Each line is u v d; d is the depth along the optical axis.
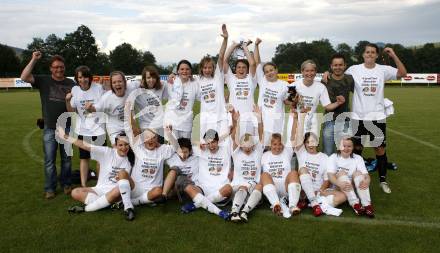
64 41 63.94
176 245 4.04
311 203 4.99
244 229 4.44
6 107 18.78
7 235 4.30
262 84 6.93
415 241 4.12
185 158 5.56
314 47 71.06
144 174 5.41
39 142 9.69
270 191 4.98
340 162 5.42
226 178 5.55
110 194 4.97
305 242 4.10
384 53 6.33
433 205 5.23
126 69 66.19
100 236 4.27
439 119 13.88
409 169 7.06
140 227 4.51
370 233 4.33
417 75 40.88
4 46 50.38
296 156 5.98
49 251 3.94
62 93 5.75
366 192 4.93
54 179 5.66
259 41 7.08
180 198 5.32
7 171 6.96
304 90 6.32
